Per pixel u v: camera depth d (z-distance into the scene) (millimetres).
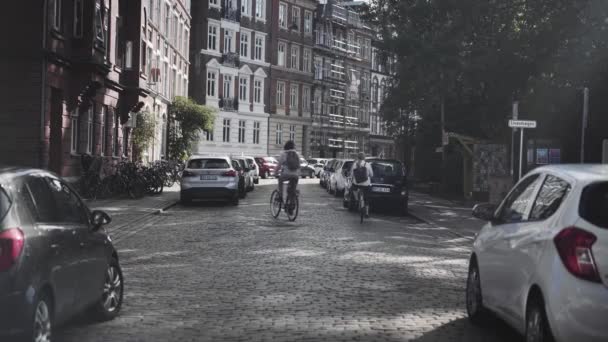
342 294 8766
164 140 47406
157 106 43406
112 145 32844
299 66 72312
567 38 25562
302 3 72500
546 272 5195
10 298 4914
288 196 19156
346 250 13148
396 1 28531
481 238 7223
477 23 26562
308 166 62000
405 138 40000
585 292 4875
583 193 5258
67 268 5840
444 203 28844
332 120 77750
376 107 88188
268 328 6926
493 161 29125
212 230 16375
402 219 22016
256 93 66875
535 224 5777
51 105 24906
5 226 5043
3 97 23078
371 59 86938
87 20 25781
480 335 6812
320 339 6516
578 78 26000
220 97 62844
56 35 24109
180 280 9672
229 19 63406
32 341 5066
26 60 23047
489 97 28188
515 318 5953
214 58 62125
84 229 6594
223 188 24188
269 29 68188
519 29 27188
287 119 70312
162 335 6617
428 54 25891
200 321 7211
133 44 34094
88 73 26094
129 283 9414
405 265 11469
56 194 6254
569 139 28016
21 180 5570
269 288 9109
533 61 25828
